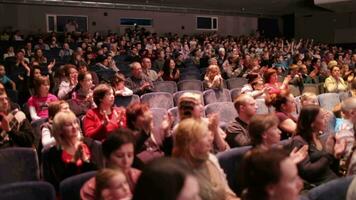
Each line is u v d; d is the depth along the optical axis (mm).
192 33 16609
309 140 2643
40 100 4137
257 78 5301
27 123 3193
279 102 3389
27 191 2045
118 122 3412
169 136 2895
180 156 2139
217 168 2244
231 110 4582
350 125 2852
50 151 2609
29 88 5453
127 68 9453
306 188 2504
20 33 12609
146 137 2812
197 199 1042
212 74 6020
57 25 13828
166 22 15953
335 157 2680
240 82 7105
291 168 1265
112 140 2088
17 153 2695
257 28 18297
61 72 4695
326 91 6805
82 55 9328
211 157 2324
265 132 2381
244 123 3031
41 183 2092
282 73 8805
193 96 2877
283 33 18344
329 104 5332
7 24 13016
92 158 2695
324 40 17375
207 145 2131
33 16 13430
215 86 5730
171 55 11398
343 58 12234
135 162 2502
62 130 2568
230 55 10547
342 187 2072
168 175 988
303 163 2520
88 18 14328
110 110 3490
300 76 6973
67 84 4562
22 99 5582
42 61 9102
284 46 14820
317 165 2535
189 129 2129
